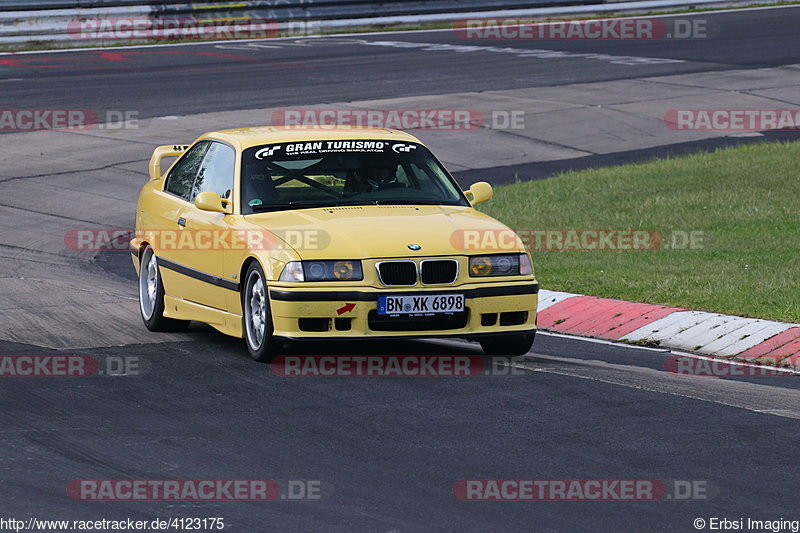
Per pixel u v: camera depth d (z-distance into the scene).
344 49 95.56
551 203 48.53
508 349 26.73
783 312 29.98
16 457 18.97
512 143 63.88
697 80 80.69
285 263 24.69
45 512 16.53
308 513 16.50
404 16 109.50
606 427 20.72
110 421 21.06
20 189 53.12
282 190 27.36
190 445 19.62
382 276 24.66
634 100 74.25
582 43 98.81
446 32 107.00
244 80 79.56
